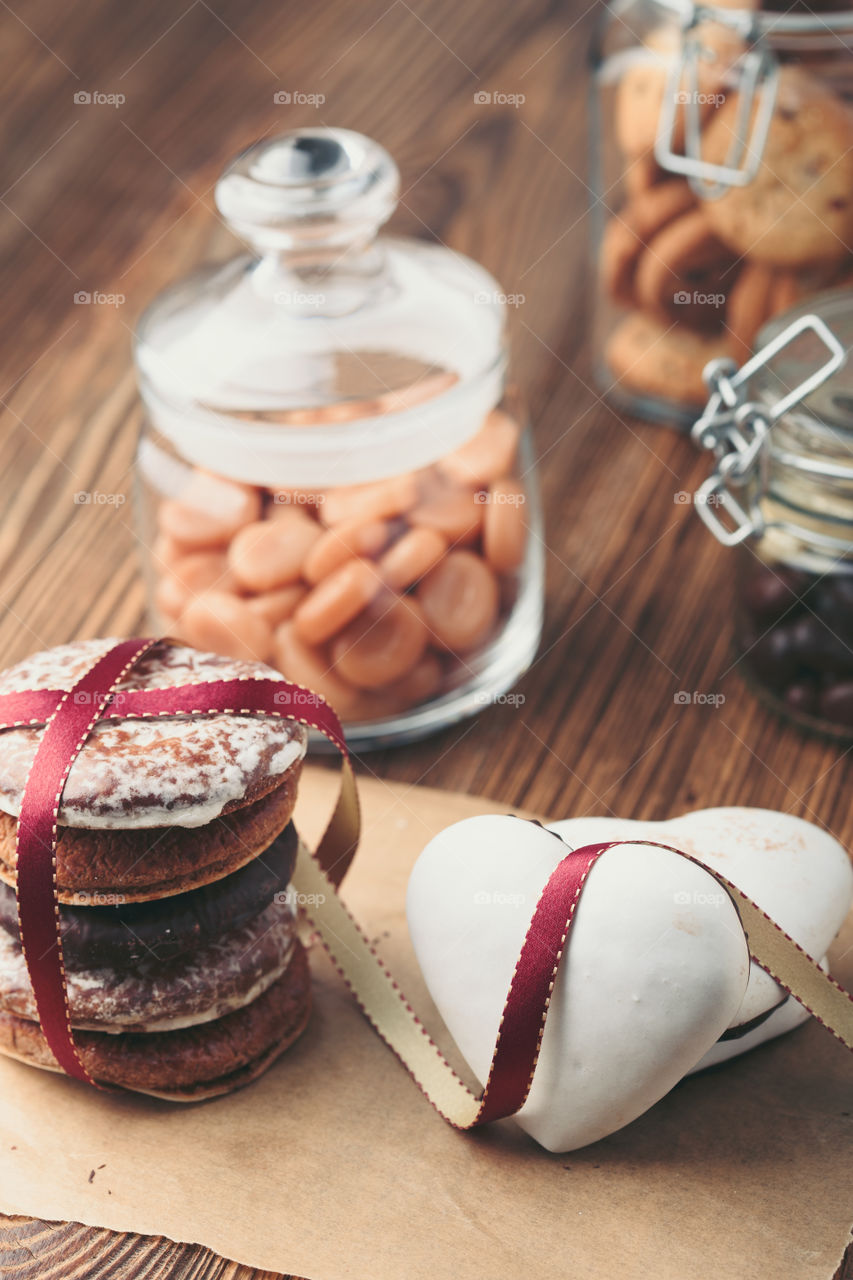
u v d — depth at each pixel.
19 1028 0.57
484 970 0.55
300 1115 0.57
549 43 0.99
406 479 0.64
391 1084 0.57
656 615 0.72
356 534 0.64
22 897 0.54
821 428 0.62
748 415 0.64
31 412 0.79
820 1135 0.56
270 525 0.64
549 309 0.83
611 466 0.77
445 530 0.64
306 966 0.59
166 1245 0.54
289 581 0.64
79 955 0.56
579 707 0.69
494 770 0.67
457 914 0.55
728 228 0.72
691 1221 0.54
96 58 0.99
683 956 0.54
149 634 0.71
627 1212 0.54
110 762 0.54
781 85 0.70
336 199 0.63
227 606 0.64
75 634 0.71
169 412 0.64
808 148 0.70
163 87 0.97
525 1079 0.54
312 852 0.62
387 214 0.64
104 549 0.74
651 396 0.78
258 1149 0.56
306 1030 0.59
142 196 0.89
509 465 0.66
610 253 0.76
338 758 0.67
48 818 0.54
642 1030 0.54
